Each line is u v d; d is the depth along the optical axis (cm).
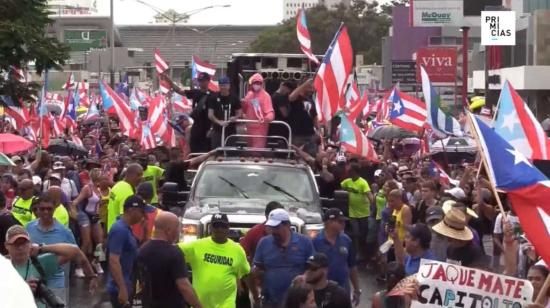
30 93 3028
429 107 2209
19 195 1522
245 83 2402
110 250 1214
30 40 2891
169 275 1051
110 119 4781
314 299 916
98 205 1903
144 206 1234
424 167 2295
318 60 2366
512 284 845
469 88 8106
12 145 2316
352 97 3447
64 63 3033
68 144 3133
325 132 2948
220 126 1889
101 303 1600
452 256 1052
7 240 963
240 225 1426
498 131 1341
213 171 1598
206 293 1128
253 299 1248
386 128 3506
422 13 8194
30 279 886
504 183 916
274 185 1576
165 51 15788
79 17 11031
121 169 2391
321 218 1470
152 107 2792
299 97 1891
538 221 909
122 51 9869
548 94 6350
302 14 2241
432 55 5259
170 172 1742
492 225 1639
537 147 1327
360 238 2172
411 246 1043
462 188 1761
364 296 1711
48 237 1223
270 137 1722
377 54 11169
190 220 1445
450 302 848
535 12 6469
